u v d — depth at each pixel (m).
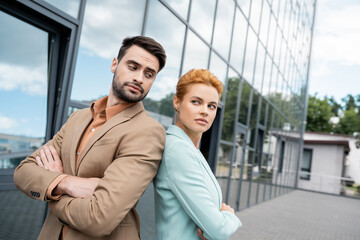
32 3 1.98
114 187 0.92
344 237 6.18
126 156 0.99
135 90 1.06
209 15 4.76
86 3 2.42
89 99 2.54
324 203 12.51
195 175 1.02
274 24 9.02
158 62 1.11
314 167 19.75
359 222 8.52
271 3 8.45
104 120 1.11
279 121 11.17
